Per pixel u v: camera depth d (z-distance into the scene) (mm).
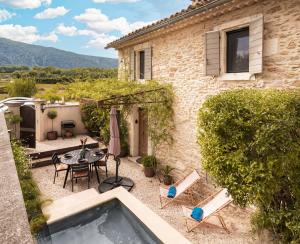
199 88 7012
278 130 3637
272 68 5148
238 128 3967
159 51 8578
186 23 6879
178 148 8094
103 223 5684
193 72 7180
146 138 10555
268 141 3613
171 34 7941
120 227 5551
